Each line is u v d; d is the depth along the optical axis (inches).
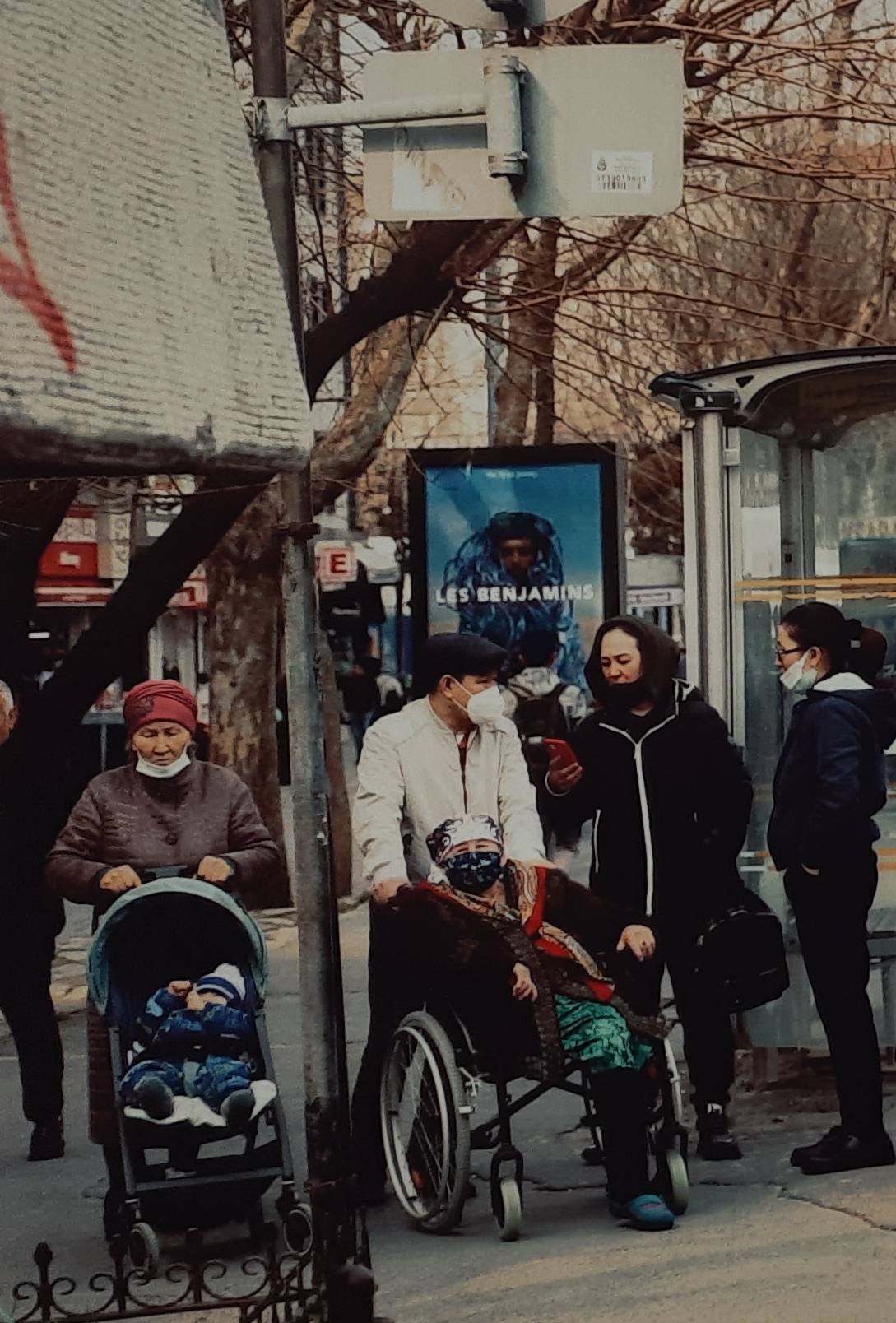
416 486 640.4
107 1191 303.1
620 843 319.9
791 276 739.4
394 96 238.2
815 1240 261.7
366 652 1299.2
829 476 380.5
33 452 122.1
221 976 269.7
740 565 371.2
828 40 548.7
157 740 291.1
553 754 322.7
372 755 295.9
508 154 232.1
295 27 566.3
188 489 469.4
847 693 305.7
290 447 159.2
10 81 123.4
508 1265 258.2
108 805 289.6
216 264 151.9
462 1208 276.5
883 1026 373.7
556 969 277.0
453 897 275.1
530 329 673.6
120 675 442.9
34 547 431.2
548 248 613.0
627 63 234.4
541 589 639.1
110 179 135.4
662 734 319.3
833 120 557.6
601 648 323.3
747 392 365.1
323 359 515.2
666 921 317.1
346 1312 198.1
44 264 123.5
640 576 1640.0
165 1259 275.3
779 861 307.0
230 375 150.2
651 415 1007.6
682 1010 319.6
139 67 144.1
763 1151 322.3
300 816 251.6
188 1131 260.2
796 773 305.1
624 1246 264.2
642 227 608.7
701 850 318.3
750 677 372.2
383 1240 279.3
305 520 248.5
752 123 538.6
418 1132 285.9
